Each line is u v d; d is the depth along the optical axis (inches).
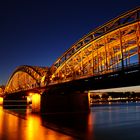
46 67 4030.5
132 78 1524.4
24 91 3597.4
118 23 1779.0
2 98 5447.8
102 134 1326.3
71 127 1659.7
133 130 1518.2
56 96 2989.7
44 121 2065.7
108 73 1697.8
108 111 3841.0
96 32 2017.7
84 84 2079.2
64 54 2546.8
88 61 2343.8
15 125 1717.5
